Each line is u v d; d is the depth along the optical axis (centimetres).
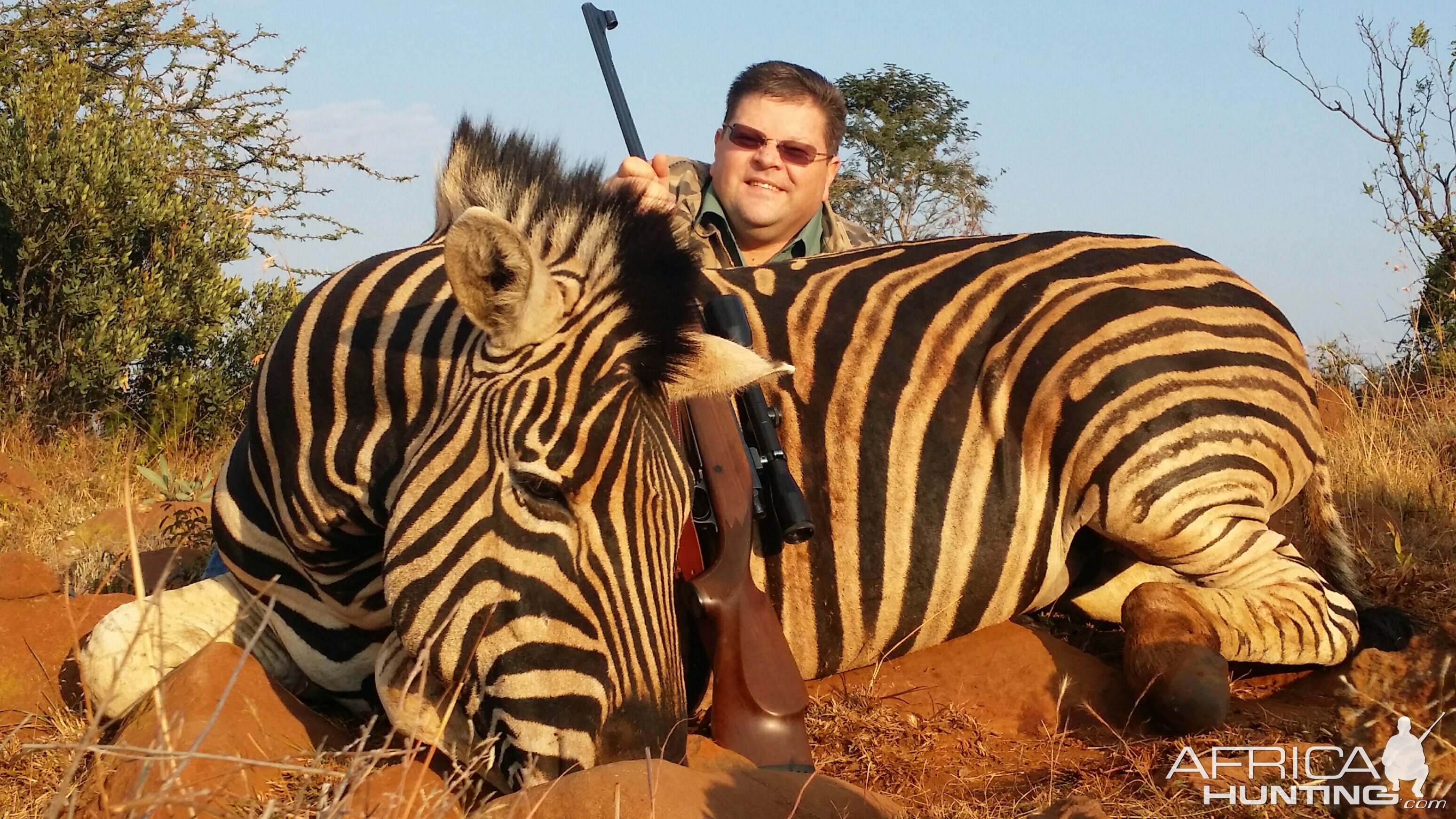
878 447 373
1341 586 420
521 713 259
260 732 285
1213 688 348
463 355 287
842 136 544
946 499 376
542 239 282
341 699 348
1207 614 375
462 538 265
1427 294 918
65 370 1009
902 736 360
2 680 350
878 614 376
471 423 271
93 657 314
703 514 321
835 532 369
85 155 1045
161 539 557
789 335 379
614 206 284
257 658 346
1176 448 373
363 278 321
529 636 259
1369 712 314
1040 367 380
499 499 263
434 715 282
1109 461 374
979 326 388
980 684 385
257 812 243
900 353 381
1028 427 381
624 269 274
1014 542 383
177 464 865
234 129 1559
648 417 270
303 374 314
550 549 260
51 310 1028
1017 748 359
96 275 1056
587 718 258
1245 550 380
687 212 516
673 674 270
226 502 341
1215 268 415
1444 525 539
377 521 308
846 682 391
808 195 523
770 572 366
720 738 308
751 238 532
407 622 271
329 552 321
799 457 368
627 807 236
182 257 1093
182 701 284
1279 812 302
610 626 260
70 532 594
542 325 268
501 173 300
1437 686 307
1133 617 376
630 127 527
